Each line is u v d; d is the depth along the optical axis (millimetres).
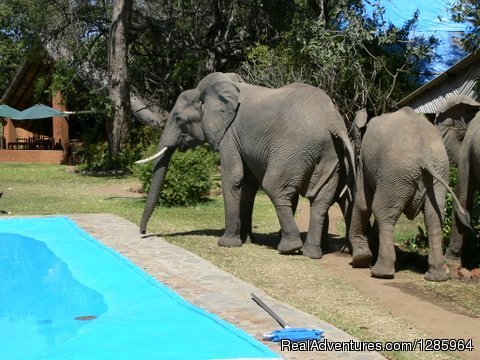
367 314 6176
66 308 6629
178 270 7770
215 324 5492
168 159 10102
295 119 8461
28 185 19844
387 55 20344
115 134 24875
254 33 27141
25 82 33000
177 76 26578
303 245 8992
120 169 24344
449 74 16891
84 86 27844
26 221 12078
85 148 27719
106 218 12266
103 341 5180
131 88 29641
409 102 18516
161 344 5043
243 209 9859
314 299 6695
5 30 31469
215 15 27578
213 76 9391
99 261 8680
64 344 5145
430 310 6344
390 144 7246
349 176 8398
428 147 7168
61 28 27375
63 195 17078
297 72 18062
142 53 30359
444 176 7277
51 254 9422
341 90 17781
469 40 13352
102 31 27906
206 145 16609
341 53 18109
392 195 7301
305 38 18734
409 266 8383
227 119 9195
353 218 8133
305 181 8633
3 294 7242
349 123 16844
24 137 41906
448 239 8828
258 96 9023
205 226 11609
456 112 8289
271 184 8664
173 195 14195
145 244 9555
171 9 27312
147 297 6652
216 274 7523
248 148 8984
